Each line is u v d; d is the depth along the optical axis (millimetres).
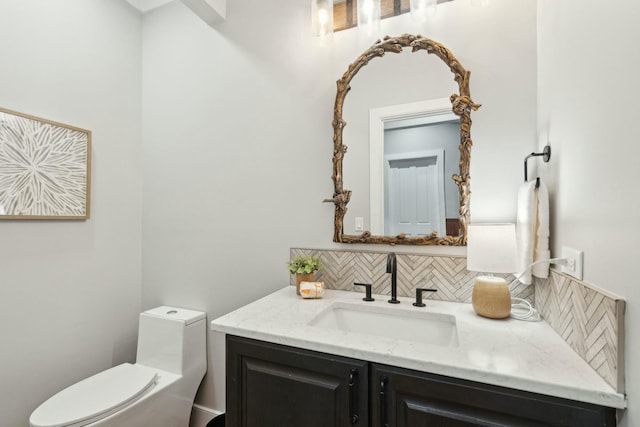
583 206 860
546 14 1170
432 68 1418
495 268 1113
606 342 716
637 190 626
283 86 1744
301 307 1308
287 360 1021
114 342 1982
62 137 1705
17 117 1521
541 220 1106
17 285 1535
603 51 761
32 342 1588
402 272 1467
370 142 1525
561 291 979
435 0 1344
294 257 1634
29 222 1582
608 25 738
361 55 1548
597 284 780
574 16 925
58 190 1685
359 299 1417
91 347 1857
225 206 1894
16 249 1531
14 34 1523
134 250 2104
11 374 1506
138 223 2121
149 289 2113
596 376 744
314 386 978
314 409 979
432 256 1409
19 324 1538
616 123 701
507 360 828
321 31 1515
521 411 751
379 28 1484
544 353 868
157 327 1827
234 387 1107
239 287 1856
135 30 2117
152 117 2115
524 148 1287
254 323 1124
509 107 1307
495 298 1124
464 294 1354
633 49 640
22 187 1536
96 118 1889
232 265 1875
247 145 1835
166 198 2076
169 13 2090
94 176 1878
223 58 1910
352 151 1559
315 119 1664
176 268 2039
